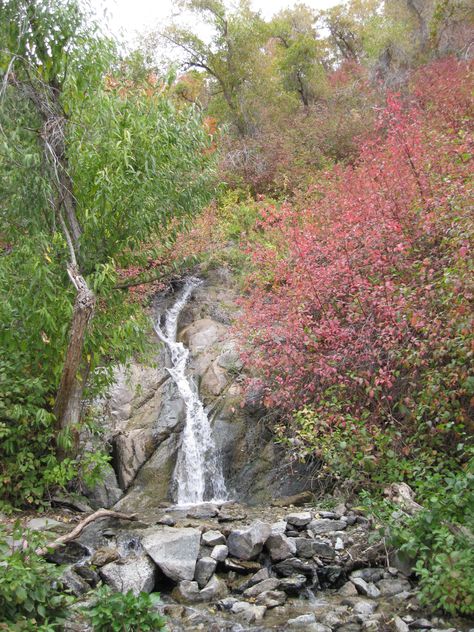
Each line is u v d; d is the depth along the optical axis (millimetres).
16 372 7590
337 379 7590
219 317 11781
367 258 8070
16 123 7148
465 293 5934
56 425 7543
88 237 7441
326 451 7035
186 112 8023
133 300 10023
